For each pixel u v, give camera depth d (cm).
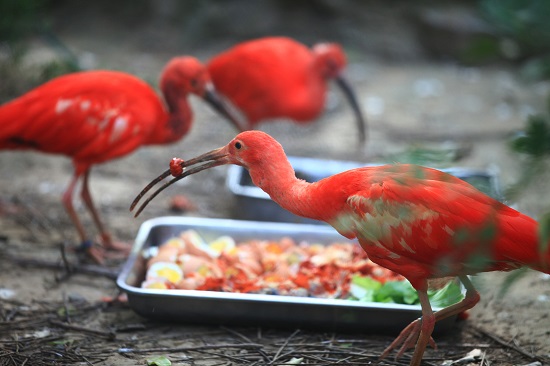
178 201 1295
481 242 675
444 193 697
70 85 1045
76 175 1077
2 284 991
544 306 966
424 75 2200
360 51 2356
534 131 561
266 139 783
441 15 2375
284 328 870
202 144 1630
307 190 761
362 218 721
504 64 2236
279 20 2395
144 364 802
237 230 1049
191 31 2314
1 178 1380
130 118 1059
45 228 1182
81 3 2400
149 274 928
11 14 1730
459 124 1784
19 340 848
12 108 1040
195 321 879
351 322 846
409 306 829
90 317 915
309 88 1493
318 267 944
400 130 1739
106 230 1198
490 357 828
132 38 2300
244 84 1448
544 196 1328
